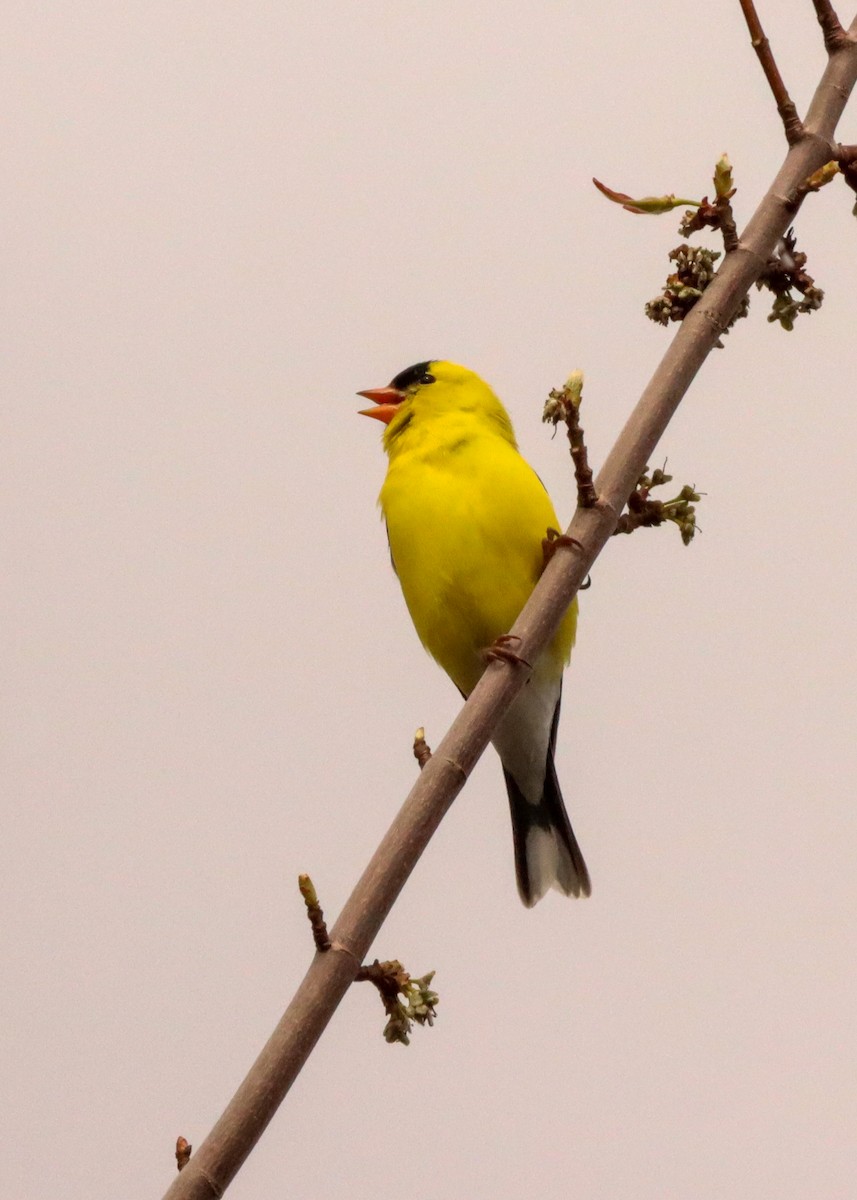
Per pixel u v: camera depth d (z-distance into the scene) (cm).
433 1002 451
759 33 543
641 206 539
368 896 445
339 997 426
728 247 536
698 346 531
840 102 548
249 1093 407
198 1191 392
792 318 542
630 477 527
